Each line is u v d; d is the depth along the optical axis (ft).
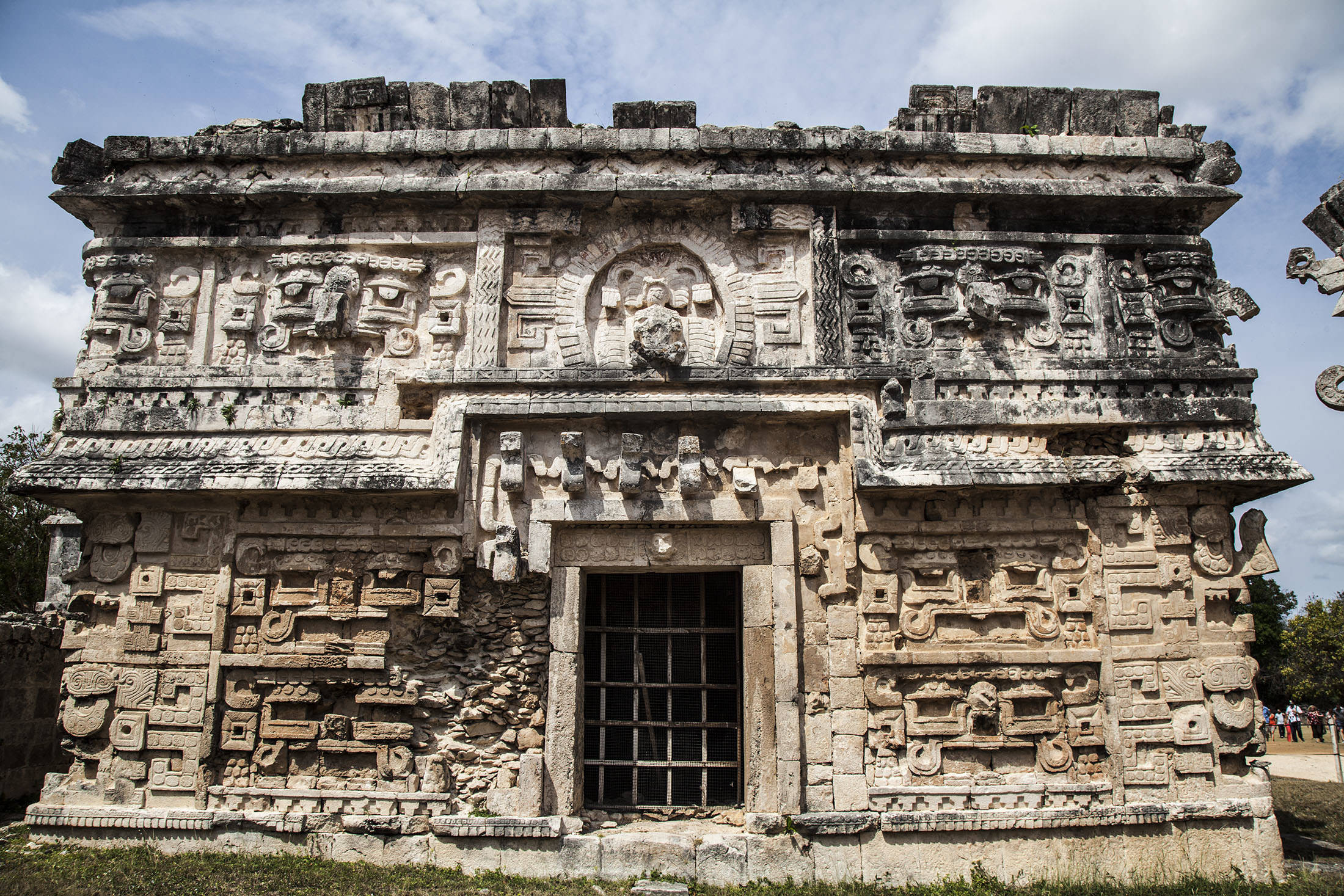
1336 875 24.09
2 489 58.65
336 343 27.76
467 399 26.30
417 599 25.41
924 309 27.35
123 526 26.18
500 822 23.73
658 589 27.50
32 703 33.14
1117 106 28.94
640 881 22.71
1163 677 25.30
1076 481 25.26
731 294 27.68
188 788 24.71
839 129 28.07
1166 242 28.43
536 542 25.57
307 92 28.40
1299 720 82.94
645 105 28.09
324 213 28.43
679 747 26.53
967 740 24.80
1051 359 27.22
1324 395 24.62
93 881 21.21
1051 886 22.84
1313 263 25.36
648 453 26.37
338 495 25.39
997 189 27.66
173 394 27.07
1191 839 24.44
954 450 26.08
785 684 24.75
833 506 26.11
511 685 25.12
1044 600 25.73
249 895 20.54
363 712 25.23
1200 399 26.86
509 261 28.09
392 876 22.47
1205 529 26.13
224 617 25.49
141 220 28.63
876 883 23.30
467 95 28.22
